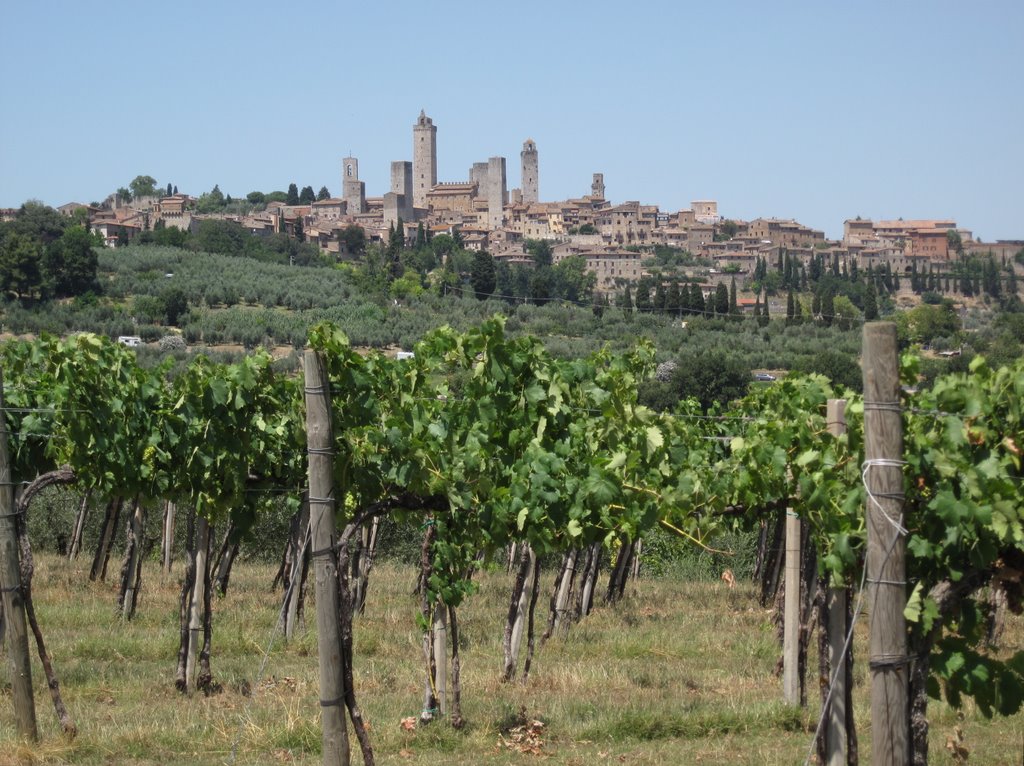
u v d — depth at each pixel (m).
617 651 21.42
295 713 15.12
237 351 82.31
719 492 13.52
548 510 14.12
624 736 14.84
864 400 8.84
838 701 12.27
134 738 14.11
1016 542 9.36
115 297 109.94
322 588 10.74
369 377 12.40
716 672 19.44
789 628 16.09
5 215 198.88
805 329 93.06
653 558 33.53
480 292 126.31
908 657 8.83
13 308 95.81
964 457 9.47
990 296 191.75
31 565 14.01
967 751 12.55
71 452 16.30
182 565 33.88
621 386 14.98
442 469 13.37
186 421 15.52
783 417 15.80
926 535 9.34
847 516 10.33
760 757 13.52
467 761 13.59
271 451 16.05
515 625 18.27
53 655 19.56
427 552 14.67
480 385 14.70
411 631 23.05
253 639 21.36
